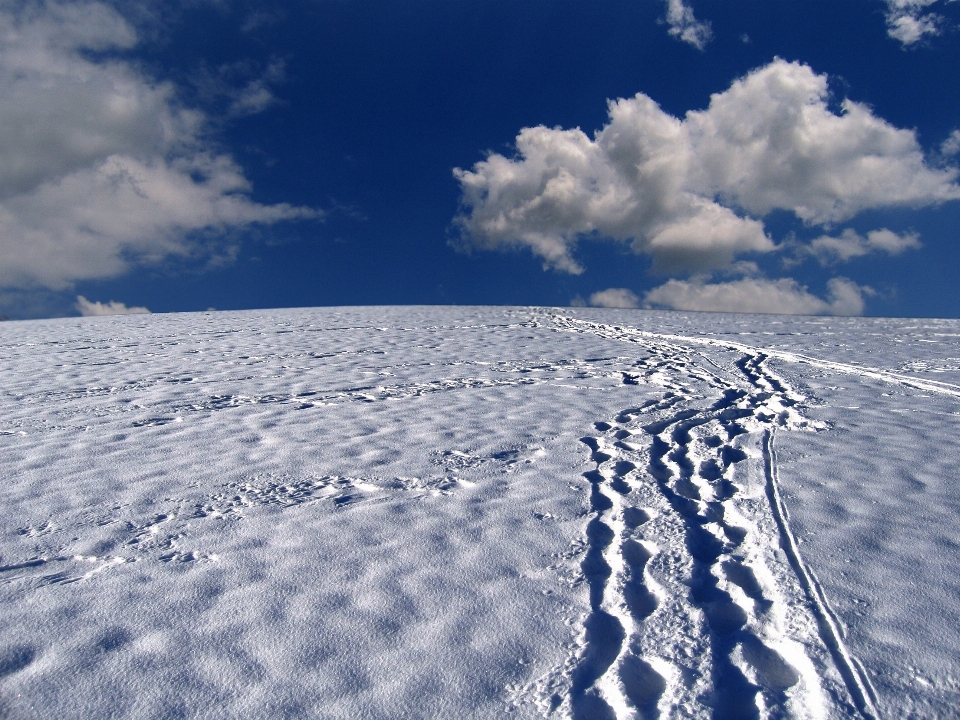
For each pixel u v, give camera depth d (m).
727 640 2.64
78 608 2.86
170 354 11.32
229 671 2.42
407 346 12.16
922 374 8.63
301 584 3.07
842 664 2.41
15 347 12.48
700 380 8.45
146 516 3.95
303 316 19.03
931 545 3.38
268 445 5.53
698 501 4.16
